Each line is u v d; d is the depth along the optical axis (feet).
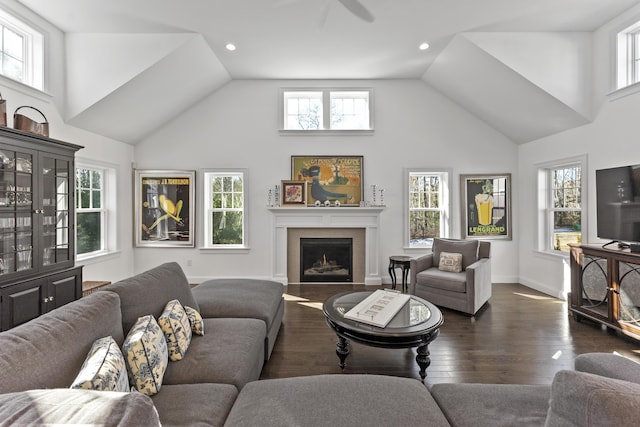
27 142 7.68
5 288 7.09
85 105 10.96
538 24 10.63
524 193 14.49
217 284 9.23
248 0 9.27
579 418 2.30
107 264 13.20
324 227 14.89
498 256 14.96
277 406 3.77
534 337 8.82
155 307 5.65
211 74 13.64
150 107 13.12
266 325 7.23
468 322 9.95
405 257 13.41
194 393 4.19
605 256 8.95
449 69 13.17
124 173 14.21
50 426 2.02
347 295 8.41
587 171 11.16
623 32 10.06
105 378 3.30
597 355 4.25
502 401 3.96
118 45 11.02
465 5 9.61
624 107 9.83
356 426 3.41
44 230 8.25
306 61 13.19
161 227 14.92
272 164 15.08
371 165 15.10
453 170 15.03
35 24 9.72
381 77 14.80
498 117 13.98
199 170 15.01
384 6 9.62
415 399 3.93
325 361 7.60
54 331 3.61
